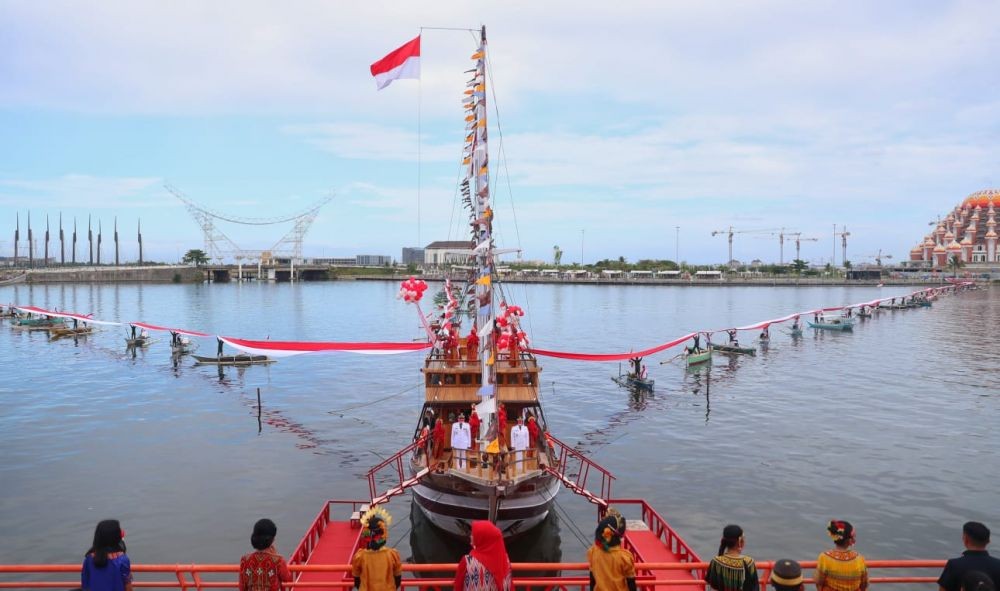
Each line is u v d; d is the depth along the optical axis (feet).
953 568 33.78
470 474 80.84
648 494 107.34
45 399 181.78
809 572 80.07
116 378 215.10
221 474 117.70
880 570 82.79
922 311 496.23
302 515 98.84
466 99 90.07
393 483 113.91
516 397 100.99
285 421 158.81
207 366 240.12
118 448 134.00
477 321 93.66
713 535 90.89
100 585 36.32
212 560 83.46
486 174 86.94
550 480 85.81
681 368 240.94
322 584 47.80
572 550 87.35
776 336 344.49
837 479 114.01
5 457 127.24
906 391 193.77
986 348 290.76
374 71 96.78
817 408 171.32
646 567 49.29
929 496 105.70
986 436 141.49
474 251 86.28
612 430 150.92
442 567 42.11
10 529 92.84
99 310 468.34
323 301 595.06
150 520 96.17
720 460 125.90
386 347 142.20
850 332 358.43
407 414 167.22
